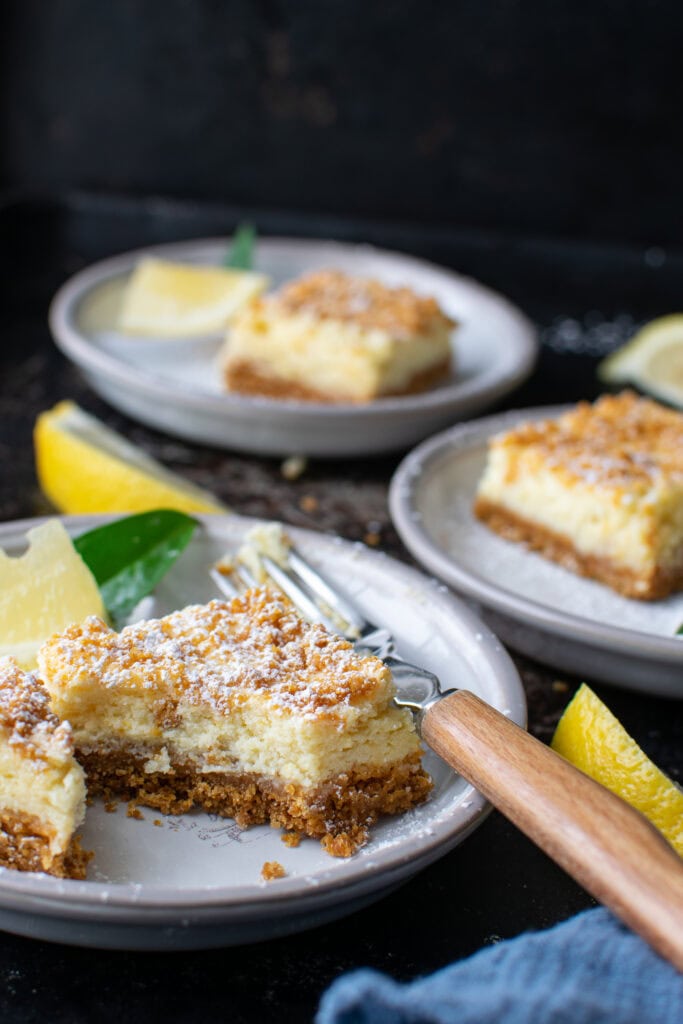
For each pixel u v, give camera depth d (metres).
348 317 0.65
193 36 0.84
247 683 0.44
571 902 0.44
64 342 0.64
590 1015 0.38
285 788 0.44
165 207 0.84
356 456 0.63
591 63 0.81
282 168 0.87
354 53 0.83
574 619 0.49
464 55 0.82
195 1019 0.41
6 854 0.43
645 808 0.44
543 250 0.82
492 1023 0.38
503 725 0.43
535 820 0.40
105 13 0.84
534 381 0.71
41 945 0.42
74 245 0.81
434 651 0.48
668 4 0.79
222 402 0.60
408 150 0.85
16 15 0.85
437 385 0.67
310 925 0.42
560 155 0.84
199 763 0.44
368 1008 0.38
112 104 0.87
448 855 0.45
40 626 0.47
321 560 0.51
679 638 0.49
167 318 0.69
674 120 0.82
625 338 0.76
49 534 0.48
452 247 0.83
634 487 0.55
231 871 0.43
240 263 0.74
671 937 0.38
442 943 0.43
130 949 0.42
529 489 0.56
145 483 0.56
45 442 0.58
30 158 0.89
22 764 0.42
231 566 0.51
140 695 0.44
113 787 0.45
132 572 0.50
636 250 0.82
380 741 0.44
